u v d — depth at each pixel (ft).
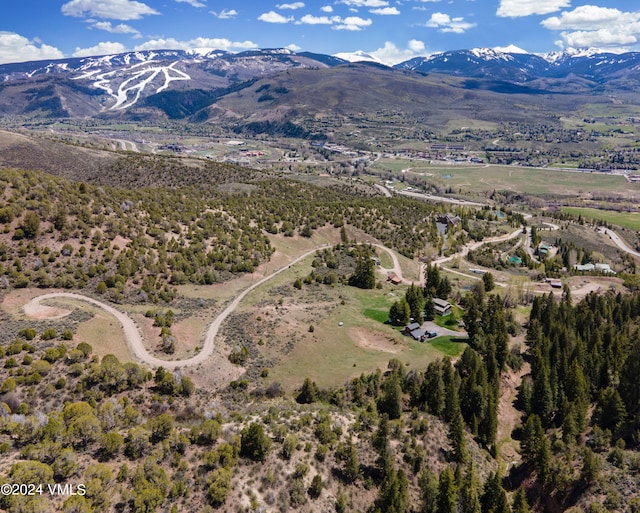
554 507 267.39
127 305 388.78
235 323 402.11
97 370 268.00
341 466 245.65
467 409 326.85
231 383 312.91
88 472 189.78
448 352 402.72
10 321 312.91
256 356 360.48
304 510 213.87
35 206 437.58
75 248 426.10
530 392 357.82
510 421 350.23
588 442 298.15
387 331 431.43
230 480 208.95
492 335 408.05
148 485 191.83
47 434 203.51
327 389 328.29
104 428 225.56
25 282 364.38
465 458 280.10
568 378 352.28
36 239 414.00
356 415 298.35
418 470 263.49
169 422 228.84
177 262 474.90
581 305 484.74
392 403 307.17
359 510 228.02
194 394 292.81
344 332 420.36
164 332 347.36
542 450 279.90
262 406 291.79
